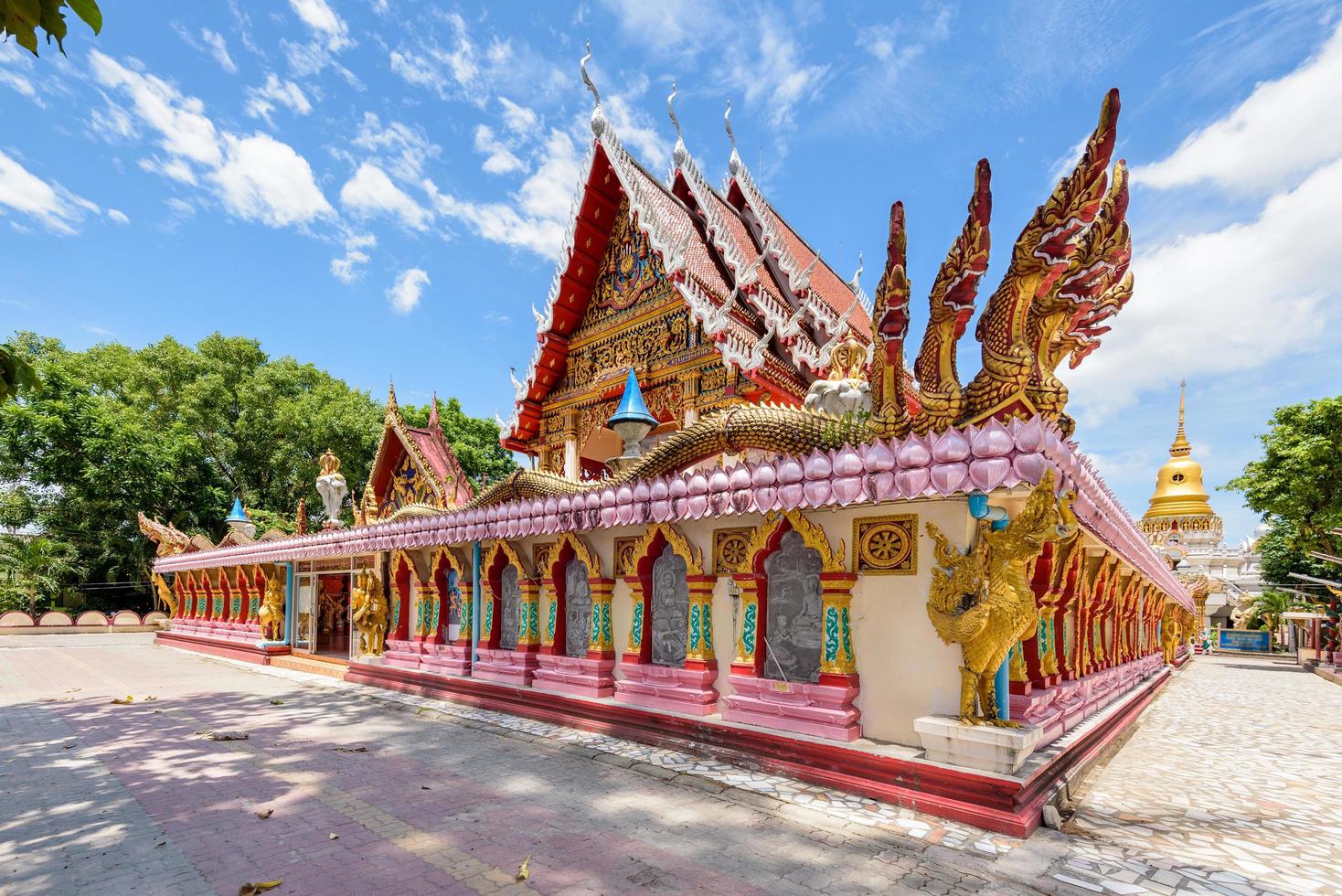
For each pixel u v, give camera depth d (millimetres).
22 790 6699
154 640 26062
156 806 6145
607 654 8984
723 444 7688
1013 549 5340
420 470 16078
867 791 5926
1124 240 5102
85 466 32812
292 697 12445
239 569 19922
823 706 6590
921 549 6184
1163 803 6508
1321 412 27203
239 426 37562
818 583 7082
